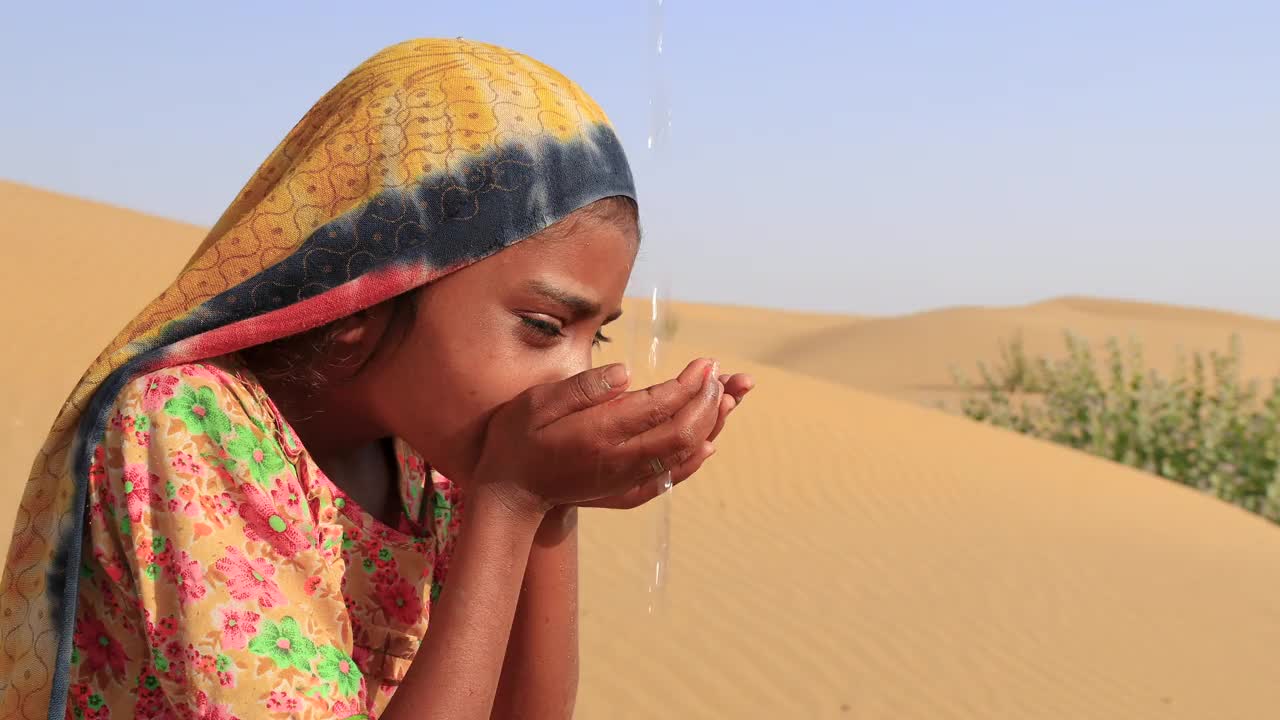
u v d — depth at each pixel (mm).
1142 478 12812
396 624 1270
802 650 6625
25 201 18828
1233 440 14484
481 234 1088
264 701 976
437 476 1432
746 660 6406
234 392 1070
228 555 1009
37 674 1045
